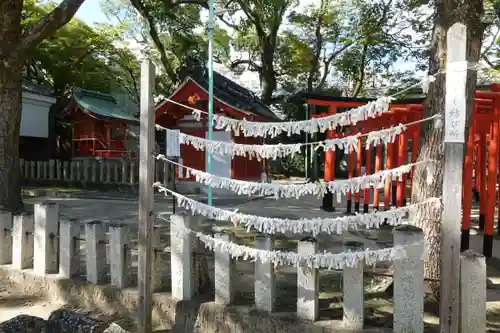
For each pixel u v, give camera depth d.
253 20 22.14
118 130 21.62
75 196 14.34
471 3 4.21
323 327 3.35
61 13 7.33
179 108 16.23
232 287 3.89
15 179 7.67
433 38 4.36
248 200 13.71
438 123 3.83
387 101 3.07
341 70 25.61
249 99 18.02
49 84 23.47
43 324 3.50
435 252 4.05
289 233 7.72
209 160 10.04
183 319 3.95
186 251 4.02
